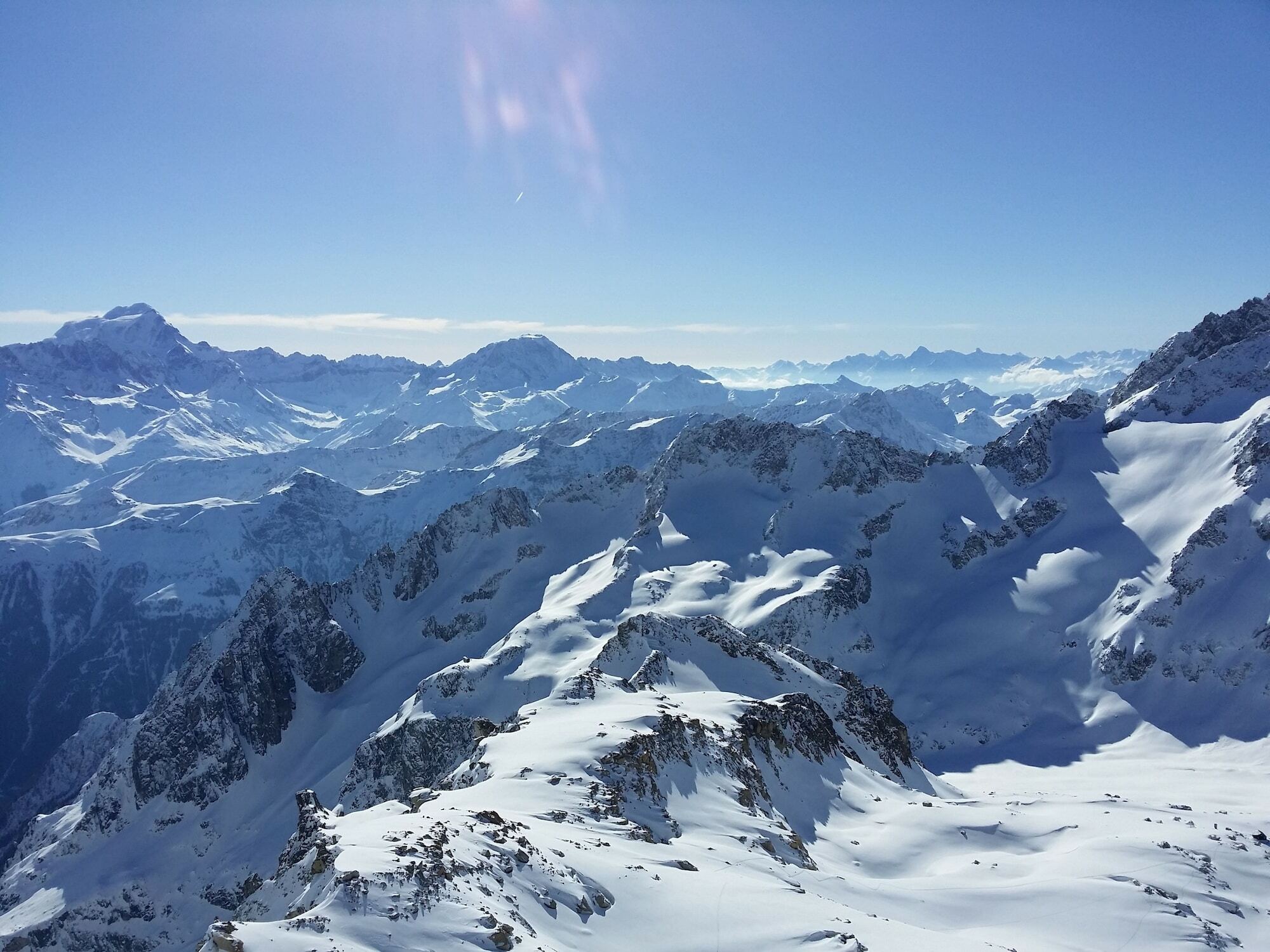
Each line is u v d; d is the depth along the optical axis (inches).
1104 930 2743.6
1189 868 3346.5
